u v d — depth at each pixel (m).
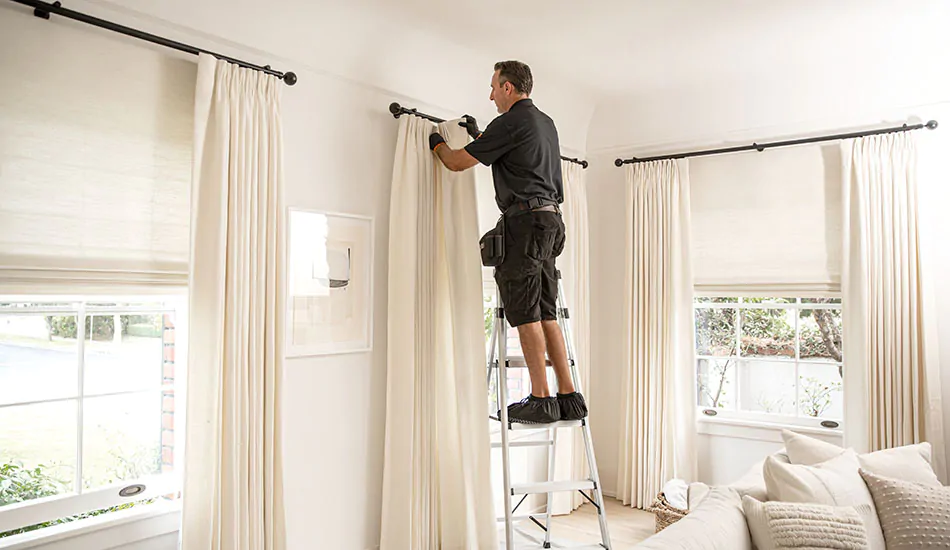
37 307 2.37
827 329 4.26
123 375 2.61
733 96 4.45
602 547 3.18
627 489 4.68
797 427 4.23
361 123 3.36
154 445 2.70
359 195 3.34
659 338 4.59
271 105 2.82
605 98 4.80
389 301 3.36
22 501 2.31
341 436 3.23
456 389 3.46
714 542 2.23
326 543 3.14
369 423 3.38
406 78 3.57
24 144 2.20
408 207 3.40
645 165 4.72
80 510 2.43
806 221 4.20
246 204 2.68
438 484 3.54
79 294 2.33
